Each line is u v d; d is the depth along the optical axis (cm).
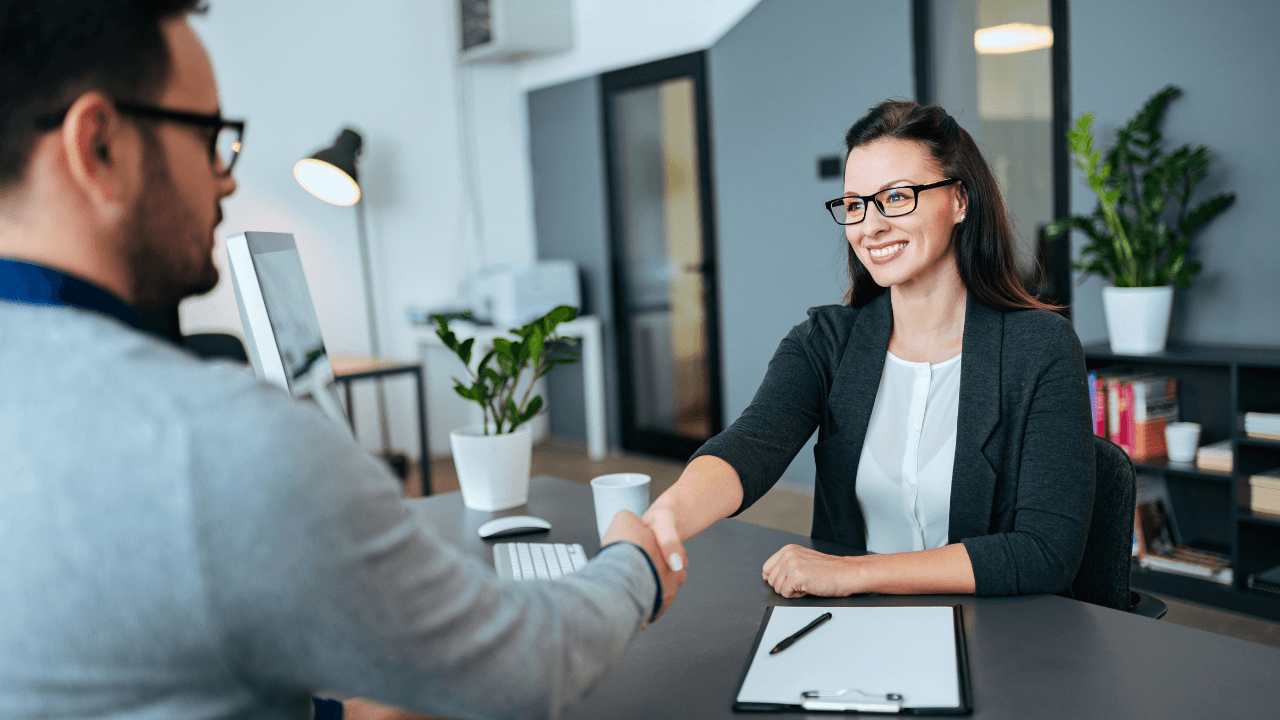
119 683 45
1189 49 276
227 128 59
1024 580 109
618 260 492
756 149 409
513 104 535
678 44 438
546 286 476
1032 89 322
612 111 482
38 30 48
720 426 451
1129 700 81
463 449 159
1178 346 284
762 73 401
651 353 487
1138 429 281
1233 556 258
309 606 46
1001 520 131
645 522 92
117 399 46
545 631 59
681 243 459
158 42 52
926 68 347
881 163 130
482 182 525
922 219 130
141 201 53
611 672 93
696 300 456
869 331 145
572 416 534
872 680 86
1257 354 256
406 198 498
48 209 50
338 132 472
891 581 109
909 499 138
